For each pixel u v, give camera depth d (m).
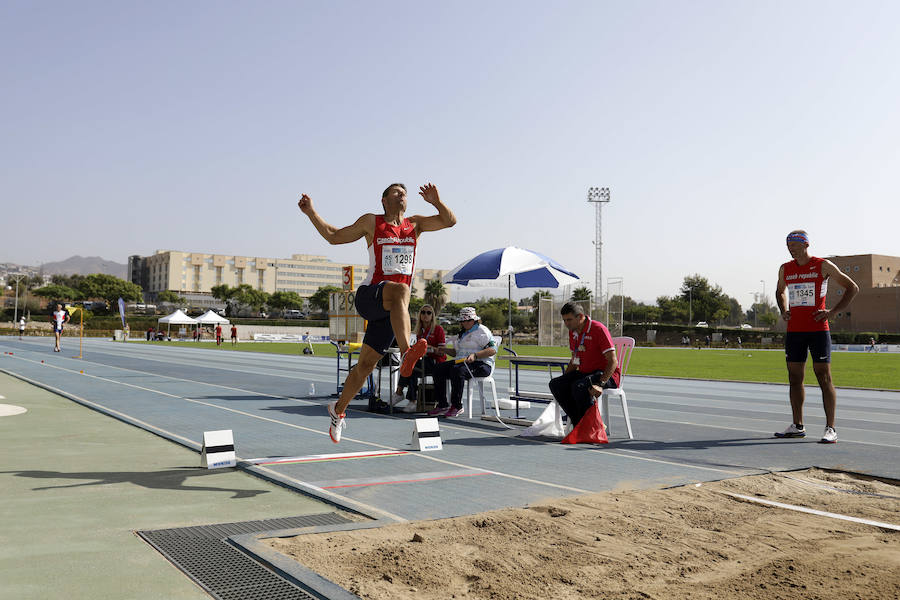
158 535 3.37
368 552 3.10
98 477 4.81
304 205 4.44
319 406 9.94
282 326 100.12
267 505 4.06
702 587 2.71
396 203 4.48
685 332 80.06
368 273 4.57
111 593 2.57
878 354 50.47
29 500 4.09
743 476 5.10
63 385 12.80
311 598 2.56
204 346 46.38
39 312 140.50
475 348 8.94
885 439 7.39
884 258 103.50
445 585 2.71
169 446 6.23
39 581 2.69
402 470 5.21
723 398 12.85
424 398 9.38
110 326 91.88
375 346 4.68
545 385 15.55
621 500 4.25
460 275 10.28
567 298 19.98
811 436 7.58
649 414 9.97
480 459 5.79
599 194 78.19
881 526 3.66
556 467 5.43
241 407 9.66
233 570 2.86
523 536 3.41
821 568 2.94
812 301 7.17
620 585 2.74
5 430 7.08
